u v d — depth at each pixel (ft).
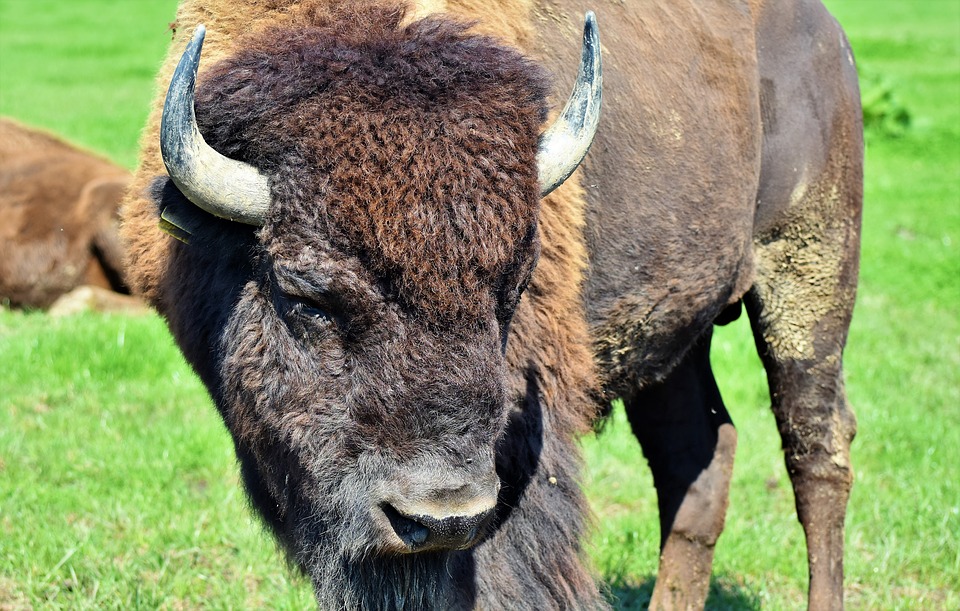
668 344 30.78
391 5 22.22
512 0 26.22
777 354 34.22
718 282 30.83
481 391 18.92
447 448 18.76
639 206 28.09
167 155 18.66
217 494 40.14
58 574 33.32
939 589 36.06
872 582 36.24
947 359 60.29
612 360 29.37
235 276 20.89
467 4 24.91
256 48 20.53
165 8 266.36
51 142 73.82
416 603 21.63
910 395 54.13
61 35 215.92
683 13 30.30
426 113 18.98
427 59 19.88
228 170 18.97
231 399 21.50
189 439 44.34
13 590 32.73
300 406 19.70
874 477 44.16
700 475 33.73
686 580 33.12
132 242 26.07
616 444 47.60
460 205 18.54
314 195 18.62
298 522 22.13
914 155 130.93
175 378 51.67
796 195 32.91
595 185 27.07
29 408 47.32
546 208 24.23
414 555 21.38
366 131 18.69
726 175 30.19
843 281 33.76
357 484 19.19
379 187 18.35
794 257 33.47
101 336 55.21
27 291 67.05
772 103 32.50
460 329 18.71
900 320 68.49
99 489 40.06
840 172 33.30
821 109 32.91
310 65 19.53
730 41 31.19
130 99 145.69
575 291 25.18
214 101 19.51
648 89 28.32
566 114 21.20
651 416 34.22
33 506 37.91
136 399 48.98
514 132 19.49
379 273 18.53
